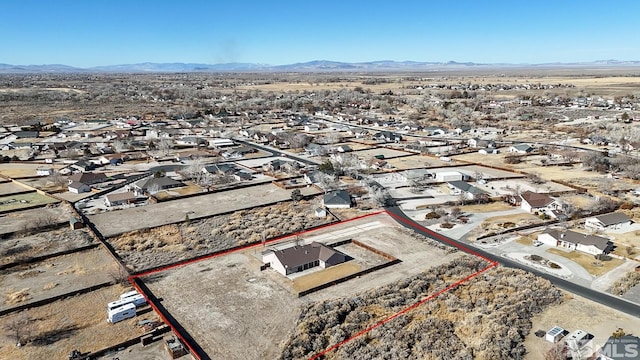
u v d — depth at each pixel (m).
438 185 92.88
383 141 142.88
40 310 45.66
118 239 64.31
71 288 49.97
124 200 80.56
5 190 88.25
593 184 91.75
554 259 57.75
